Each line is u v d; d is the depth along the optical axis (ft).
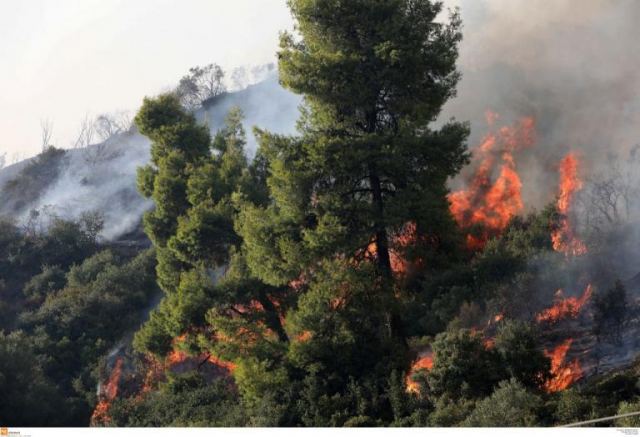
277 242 108.78
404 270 112.78
